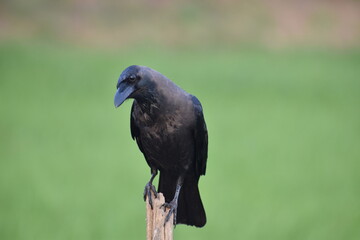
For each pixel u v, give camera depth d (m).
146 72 5.49
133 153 17.00
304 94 25.64
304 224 12.09
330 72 30.22
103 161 16.11
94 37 34.69
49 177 14.59
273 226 12.07
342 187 14.40
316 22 39.03
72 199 13.12
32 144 17.66
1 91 24.33
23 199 13.12
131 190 13.82
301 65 31.70
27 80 26.19
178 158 5.84
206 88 25.92
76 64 29.44
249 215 12.52
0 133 18.62
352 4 41.44
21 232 11.17
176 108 5.62
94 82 26.28
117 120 20.61
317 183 14.80
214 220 12.27
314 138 19.20
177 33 35.84
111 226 11.67
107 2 37.88
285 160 16.58
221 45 35.41
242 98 24.39
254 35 36.34
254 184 14.55
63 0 37.53
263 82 27.62
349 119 21.78
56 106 22.28
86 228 11.49
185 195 6.05
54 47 32.75
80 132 18.95
